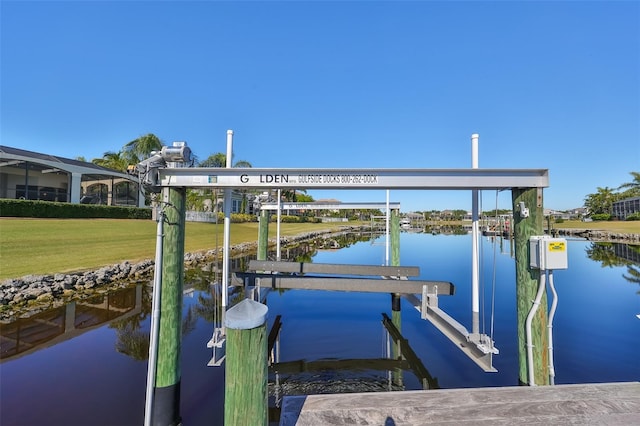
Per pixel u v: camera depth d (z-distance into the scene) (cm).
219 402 326
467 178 310
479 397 227
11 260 905
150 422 253
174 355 286
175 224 292
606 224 4166
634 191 4769
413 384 369
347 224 4266
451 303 716
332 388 365
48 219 1720
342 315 639
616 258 1557
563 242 284
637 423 199
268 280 491
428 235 3256
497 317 612
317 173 316
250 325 169
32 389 343
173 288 287
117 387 348
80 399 324
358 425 198
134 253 1149
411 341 499
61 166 2166
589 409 212
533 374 292
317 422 200
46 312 615
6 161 2039
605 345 477
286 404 219
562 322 586
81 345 468
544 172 300
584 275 1088
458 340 385
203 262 1227
